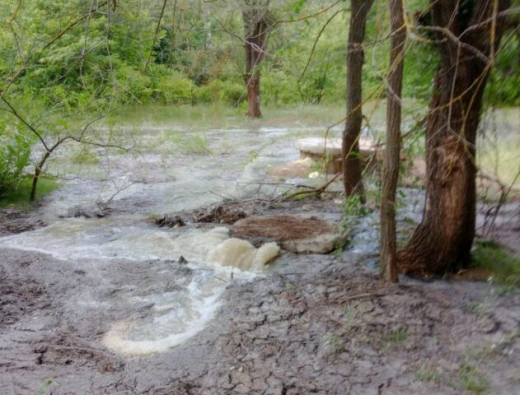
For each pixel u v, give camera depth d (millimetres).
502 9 3938
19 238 6289
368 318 3957
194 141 13016
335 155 9844
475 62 4223
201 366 3418
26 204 7918
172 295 4605
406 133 5492
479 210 6262
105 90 9312
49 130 8750
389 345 3598
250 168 10922
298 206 7574
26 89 9555
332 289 4547
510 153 6551
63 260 5500
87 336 3871
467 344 3590
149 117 16359
